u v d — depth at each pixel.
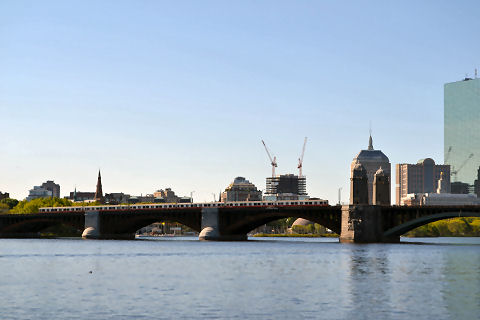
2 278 105.75
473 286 93.56
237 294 85.56
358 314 70.88
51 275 110.56
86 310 73.50
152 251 182.25
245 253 171.38
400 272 114.19
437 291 88.19
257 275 109.81
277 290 89.56
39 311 72.94
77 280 102.50
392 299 80.94
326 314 70.88
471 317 69.44
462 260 142.50
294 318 68.75
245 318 68.81
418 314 71.00
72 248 199.25
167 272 115.62
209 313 71.50
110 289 91.06
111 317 69.38
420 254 165.25
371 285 94.94
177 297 83.00
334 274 111.00
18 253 172.00
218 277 106.75
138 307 75.31
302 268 123.06
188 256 158.88
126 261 142.62
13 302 79.12
